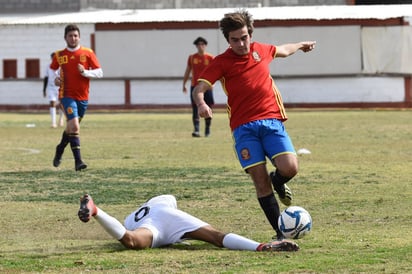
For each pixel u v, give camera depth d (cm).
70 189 2503
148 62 7594
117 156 3478
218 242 1591
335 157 3359
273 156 1634
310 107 7450
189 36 7538
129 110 7525
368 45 7438
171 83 7569
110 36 7619
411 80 7300
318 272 1366
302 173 2830
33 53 8038
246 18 1655
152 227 1600
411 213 2012
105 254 1553
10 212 2091
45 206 2188
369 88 7375
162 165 3125
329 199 2252
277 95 1673
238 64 1653
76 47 2938
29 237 1766
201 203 2212
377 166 3030
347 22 7425
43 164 3209
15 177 2795
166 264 1446
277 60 7481
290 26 7475
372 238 1684
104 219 1538
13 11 8888
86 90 2953
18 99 7756
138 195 2370
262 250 1545
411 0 9412
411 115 6272
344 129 4912
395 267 1402
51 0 8850
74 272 1399
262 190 1642
